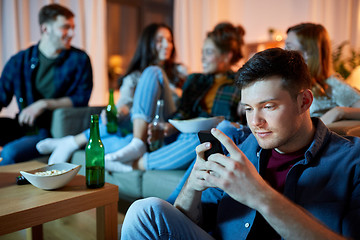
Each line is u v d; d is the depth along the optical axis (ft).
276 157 2.82
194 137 5.22
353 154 2.56
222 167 2.28
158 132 5.93
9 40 11.60
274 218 2.07
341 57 13.15
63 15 7.75
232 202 2.90
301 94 2.45
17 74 7.98
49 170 3.92
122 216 5.55
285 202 2.12
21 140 7.16
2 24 11.51
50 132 7.59
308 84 2.49
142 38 8.09
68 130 7.37
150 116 6.00
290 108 2.41
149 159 5.59
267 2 17.03
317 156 2.63
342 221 2.46
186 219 2.81
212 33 6.59
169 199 3.59
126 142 6.19
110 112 6.44
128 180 5.71
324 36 5.38
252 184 2.16
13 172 4.47
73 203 3.39
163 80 6.26
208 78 6.72
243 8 18.26
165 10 18.11
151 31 8.03
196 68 17.78
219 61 6.59
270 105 2.39
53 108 7.59
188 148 5.23
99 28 14.20
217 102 6.46
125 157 5.61
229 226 2.87
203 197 3.24
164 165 5.46
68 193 3.51
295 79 2.37
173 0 18.34
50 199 3.32
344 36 14.26
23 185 3.82
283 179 2.77
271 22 16.94
